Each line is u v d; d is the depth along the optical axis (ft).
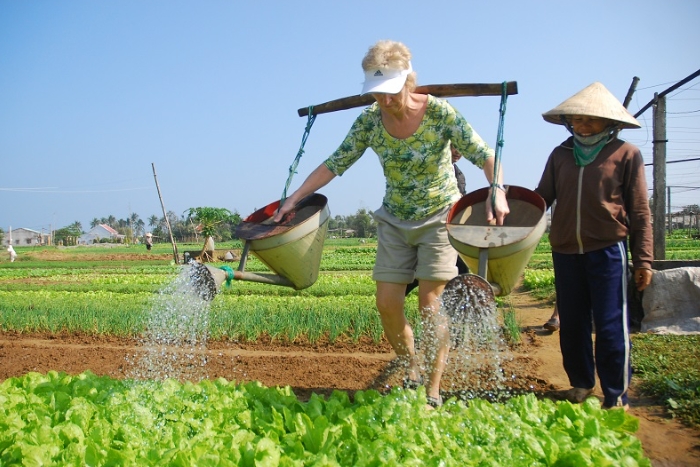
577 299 16.02
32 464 10.34
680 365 18.58
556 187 16.12
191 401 13.62
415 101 14.47
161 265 105.29
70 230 376.48
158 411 13.17
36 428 11.42
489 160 14.35
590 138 15.46
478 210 14.90
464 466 10.36
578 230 15.53
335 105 16.62
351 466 10.53
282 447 11.25
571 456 10.77
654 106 29.91
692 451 13.01
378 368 21.11
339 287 48.80
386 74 13.69
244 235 15.51
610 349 15.20
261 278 15.30
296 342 27.04
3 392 14.49
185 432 12.09
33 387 15.15
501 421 12.09
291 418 12.42
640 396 16.72
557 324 26.61
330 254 128.88
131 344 27.76
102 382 15.30
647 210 15.35
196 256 104.17
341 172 16.17
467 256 13.79
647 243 15.35
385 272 15.49
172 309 15.56
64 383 15.25
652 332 24.45
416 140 14.65
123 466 10.26
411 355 16.24
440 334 14.48
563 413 12.94
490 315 12.60
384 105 14.01
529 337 25.96
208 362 22.54
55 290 56.29
